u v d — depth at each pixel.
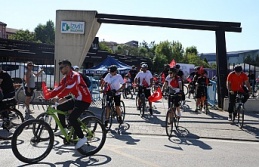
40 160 5.35
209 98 14.20
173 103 8.31
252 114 11.62
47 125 5.46
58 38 13.80
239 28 12.95
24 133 5.39
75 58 13.78
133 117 10.31
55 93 5.57
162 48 67.31
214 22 12.99
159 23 13.53
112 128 8.48
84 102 5.71
